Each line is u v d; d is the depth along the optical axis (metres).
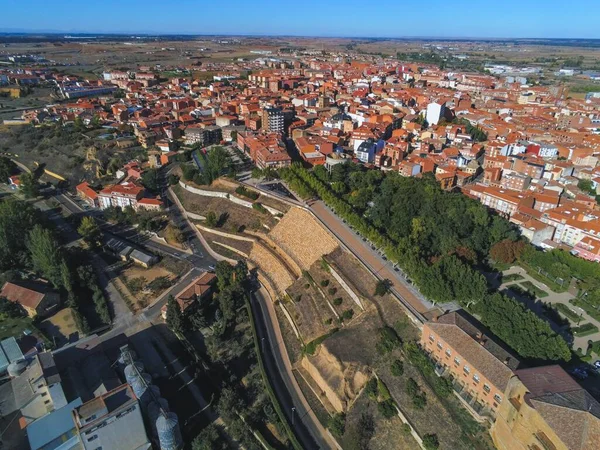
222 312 173.12
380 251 181.00
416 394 120.81
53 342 158.75
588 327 142.25
